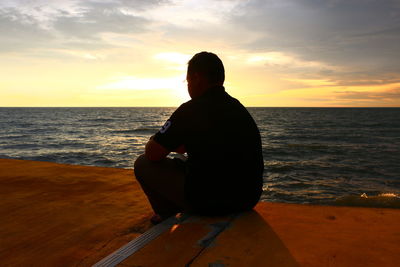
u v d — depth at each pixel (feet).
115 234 6.70
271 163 60.59
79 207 8.48
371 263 4.41
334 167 55.83
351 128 179.32
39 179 11.68
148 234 5.40
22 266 5.42
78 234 6.72
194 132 5.44
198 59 5.64
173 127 5.50
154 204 6.70
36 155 67.62
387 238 5.35
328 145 93.66
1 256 5.80
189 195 5.78
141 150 75.97
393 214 6.77
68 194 9.73
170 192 6.28
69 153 70.69
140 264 4.38
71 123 212.64
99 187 10.52
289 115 415.23
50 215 7.89
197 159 5.59
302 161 63.36
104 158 63.62
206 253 4.65
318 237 5.36
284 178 46.24
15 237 6.61
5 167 13.94
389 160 64.69
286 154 74.69
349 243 5.11
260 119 295.07
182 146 6.31
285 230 5.64
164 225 5.76
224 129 5.46
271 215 6.63
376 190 38.52
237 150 5.54
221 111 5.49
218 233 5.36
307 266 4.30
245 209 6.16
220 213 5.92
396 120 284.00
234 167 5.59
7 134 123.75
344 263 4.40
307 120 280.51
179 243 4.99
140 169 6.41
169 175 6.23
